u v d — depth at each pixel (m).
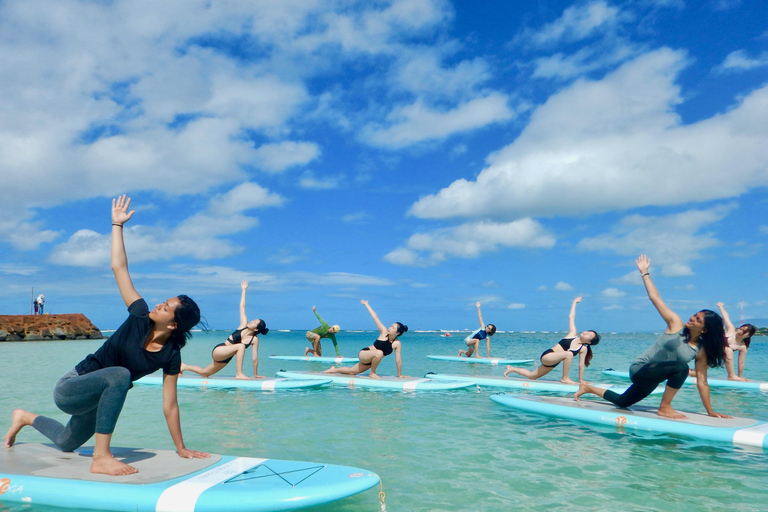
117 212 3.97
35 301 43.06
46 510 3.32
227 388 9.31
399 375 10.52
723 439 5.26
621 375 11.71
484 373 12.73
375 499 3.54
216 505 3.18
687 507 3.42
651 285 5.98
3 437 5.44
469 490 3.74
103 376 3.65
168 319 3.77
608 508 3.39
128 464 3.85
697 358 5.93
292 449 4.89
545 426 6.03
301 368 14.14
